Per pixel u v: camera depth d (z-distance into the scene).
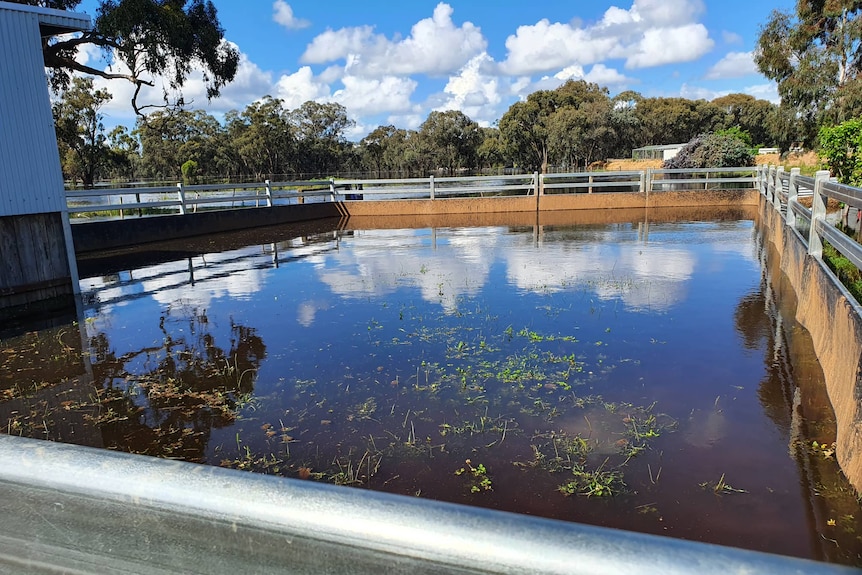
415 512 0.58
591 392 3.59
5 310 6.44
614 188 27.58
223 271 8.50
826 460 2.71
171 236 12.47
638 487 2.55
